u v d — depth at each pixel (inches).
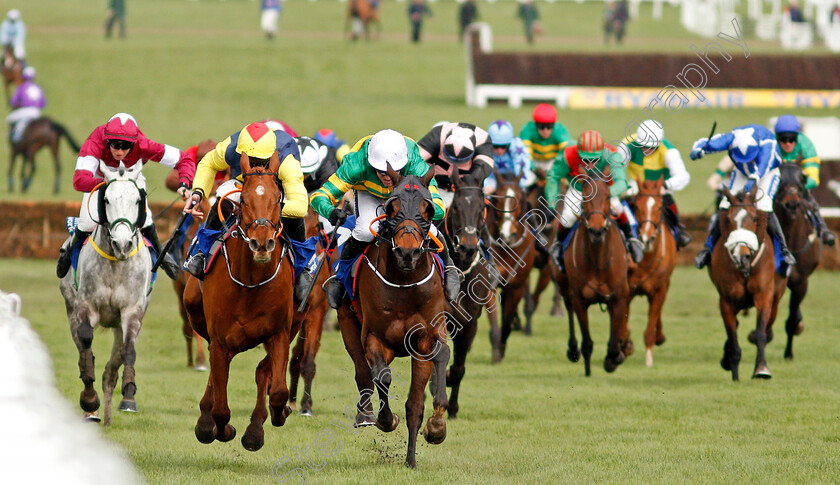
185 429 378.3
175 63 1866.4
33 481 163.6
